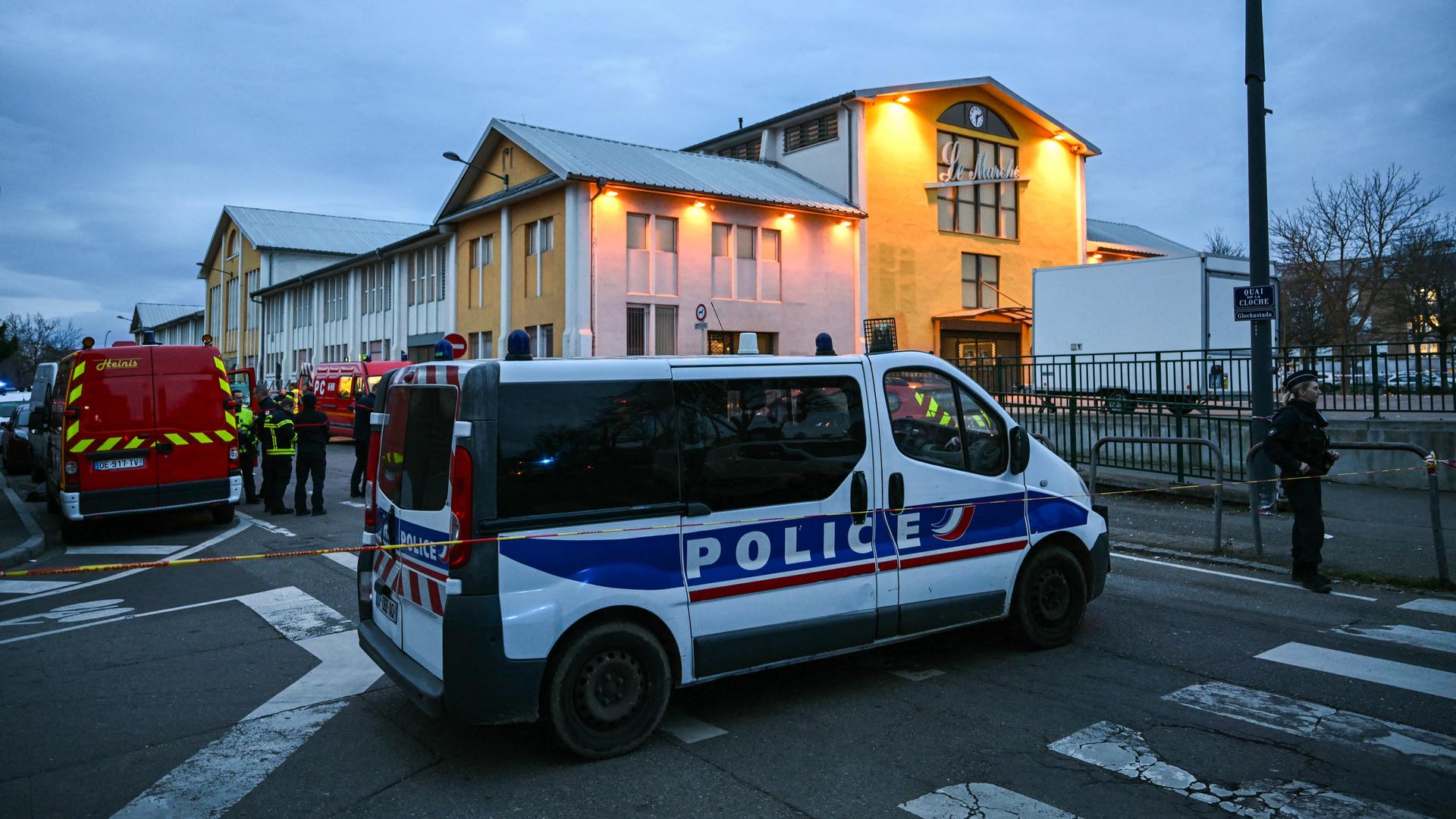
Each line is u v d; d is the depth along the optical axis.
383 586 4.93
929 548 5.37
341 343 41.50
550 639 4.11
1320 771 4.09
